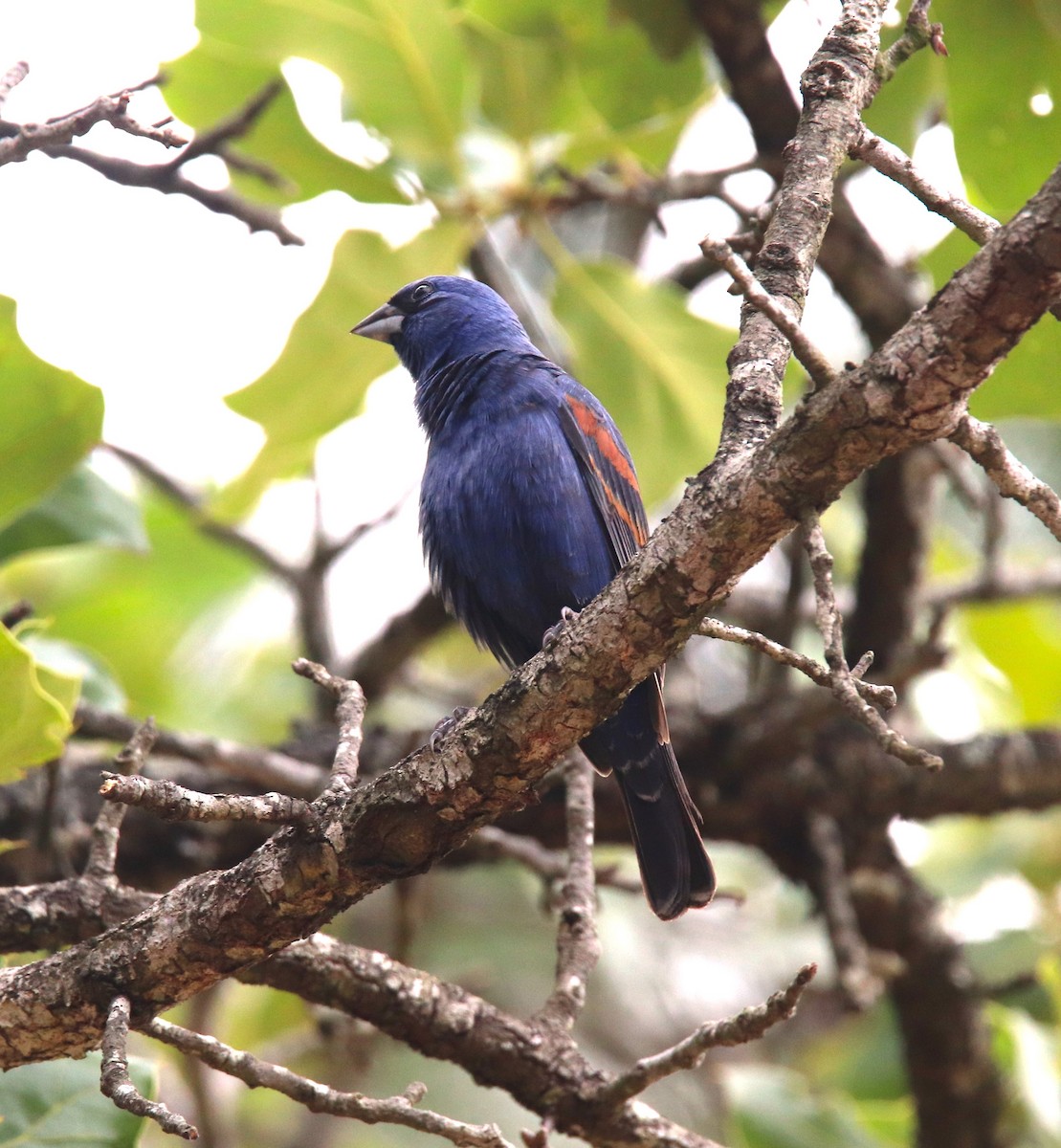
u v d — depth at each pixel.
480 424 9.00
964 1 8.59
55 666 9.05
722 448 5.17
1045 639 13.01
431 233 9.58
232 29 8.88
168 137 6.44
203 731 13.77
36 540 8.98
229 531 12.45
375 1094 13.62
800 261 5.58
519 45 9.88
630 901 15.06
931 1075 11.26
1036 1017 11.89
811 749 10.27
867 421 4.62
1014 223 4.33
